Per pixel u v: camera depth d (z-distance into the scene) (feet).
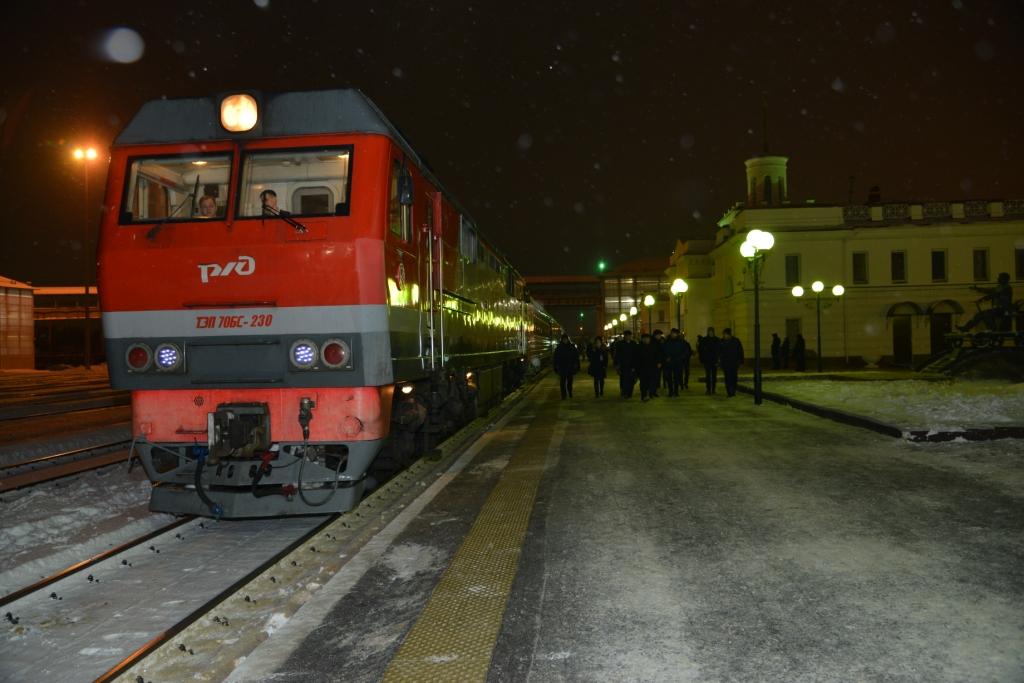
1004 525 19.13
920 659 11.66
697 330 196.54
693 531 19.44
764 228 141.28
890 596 14.33
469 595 15.08
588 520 20.92
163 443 22.54
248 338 21.88
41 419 59.36
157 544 21.29
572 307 320.50
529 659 12.08
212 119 23.08
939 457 29.09
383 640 13.20
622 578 15.89
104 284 22.52
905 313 136.87
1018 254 137.08
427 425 32.32
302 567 18.38
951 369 67.51
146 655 13.00
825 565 16.29
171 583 17.89
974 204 139.23
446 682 11.37
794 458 30.12
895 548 17.37
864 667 11.44
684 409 52.54
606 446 35.09
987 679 10.98
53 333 261.03
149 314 22.30
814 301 138.82
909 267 138.21
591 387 84.12
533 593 15.11
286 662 12.40
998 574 15.42
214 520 24.11
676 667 11.66
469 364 38.75
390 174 22.91
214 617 14.96
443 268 31.71
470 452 35.17
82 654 13.89
